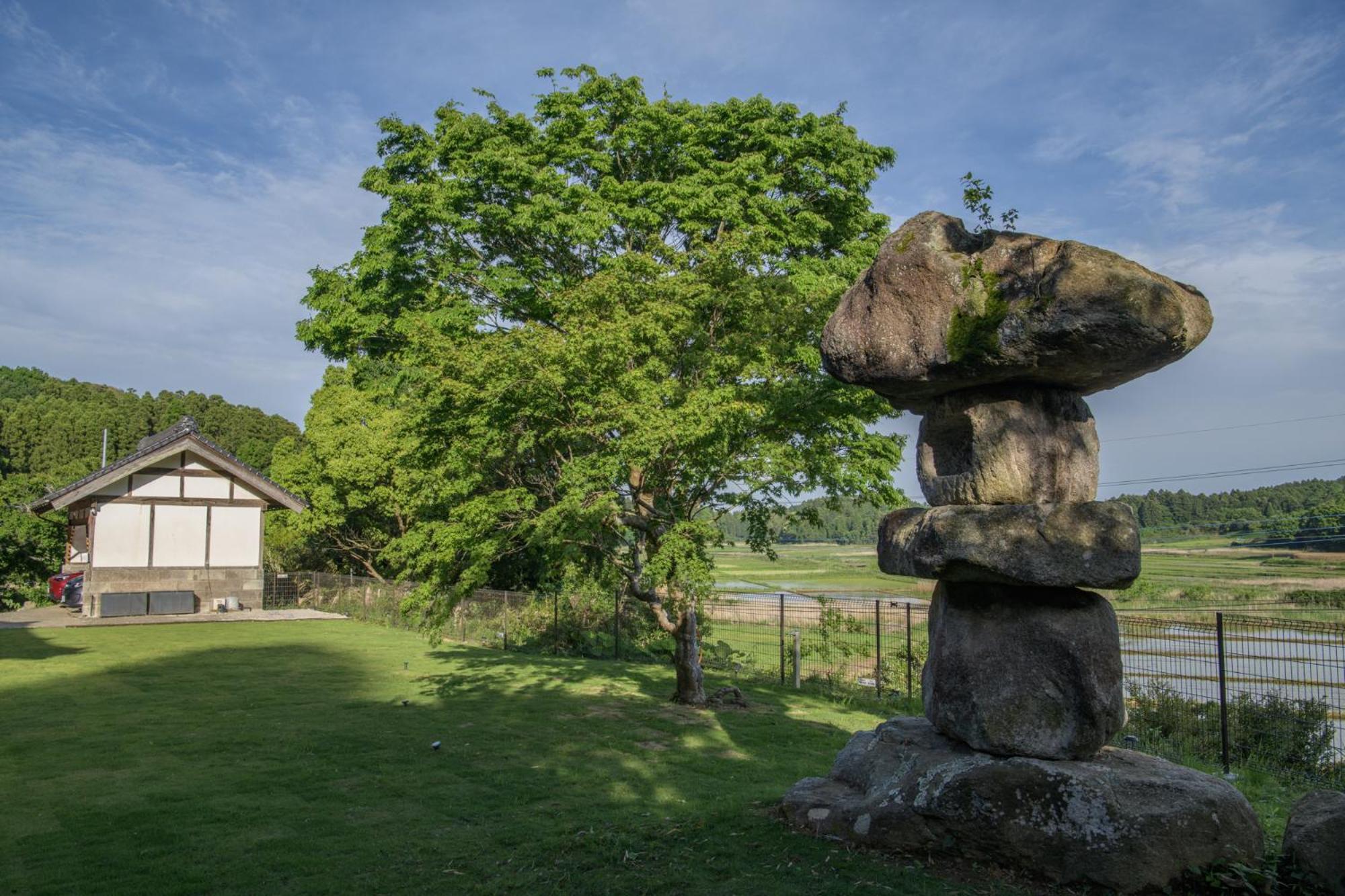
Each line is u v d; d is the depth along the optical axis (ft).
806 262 51.96
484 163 50.47
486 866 20.21
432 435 42.65
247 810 24.99
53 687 46.16
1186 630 64.49
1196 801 18.35
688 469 40.73
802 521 52.16
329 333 61.72
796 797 22.50
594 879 19.12
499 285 49.26
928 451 22.20
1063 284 18.54
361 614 88.38
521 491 43.14
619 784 28.63
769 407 40.60
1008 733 19.92
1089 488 20.80
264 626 80.12
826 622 63.93
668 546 38.65
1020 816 18.78
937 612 22.39
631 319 37.63
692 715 42.91
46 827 23.35
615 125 57.11
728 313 43.14
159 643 66.39
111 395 260.21
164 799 26.13
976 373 19.86
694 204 48.16
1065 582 19.19
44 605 99.04
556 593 69.67
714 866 19.57
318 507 97.86
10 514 102.32
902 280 20.68
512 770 30.27
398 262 52.80
